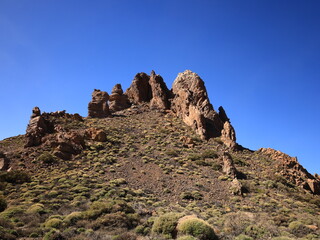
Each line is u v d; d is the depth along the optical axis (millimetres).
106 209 20734
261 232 18047
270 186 36281
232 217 22172
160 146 47781
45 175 33375
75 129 51594
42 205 22781
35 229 16906
